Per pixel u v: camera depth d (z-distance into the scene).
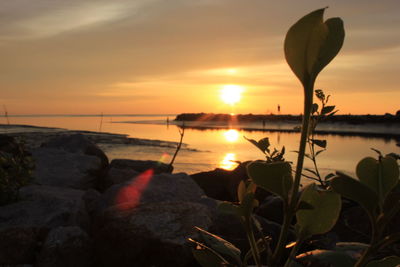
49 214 5.25
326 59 0.52
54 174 8.85
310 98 0.54
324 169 19.91
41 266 4.24
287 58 0.53
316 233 0.64
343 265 0.61
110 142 37.28
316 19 0.52
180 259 4.02
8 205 5.59
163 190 6.63
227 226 4.48
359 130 74.00
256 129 85.38
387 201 0.56
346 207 3.58
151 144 36.56
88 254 4.57
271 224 4.50
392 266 0.66
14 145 10.18
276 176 0.60
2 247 4.38
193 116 165.50
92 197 6.83
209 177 9.43
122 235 4.35
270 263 0.63
